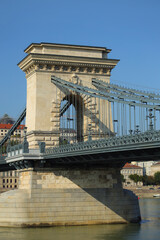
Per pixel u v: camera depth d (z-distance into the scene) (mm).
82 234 60281
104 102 76562
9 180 187750
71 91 75562
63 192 68562
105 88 69312
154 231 62844
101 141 54312
